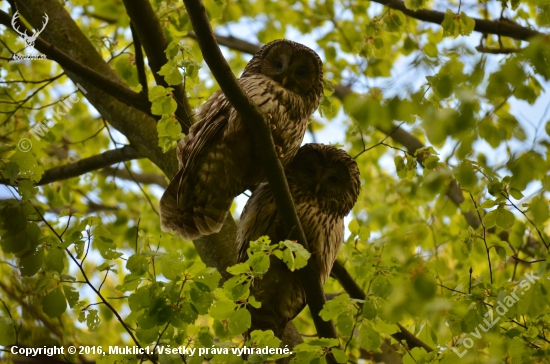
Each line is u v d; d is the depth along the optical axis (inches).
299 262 302.5
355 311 344.2
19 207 325.7
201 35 325.1
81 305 323.3
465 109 280.4
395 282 320.5
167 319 305.1
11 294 464.1
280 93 427.5
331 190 442.0
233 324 314.5
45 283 317.1
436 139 281.1
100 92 493.0
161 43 427.5
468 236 404.8
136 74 482.0
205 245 443.8
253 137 383.9
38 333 454.3
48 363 345.7
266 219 410.6
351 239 395.5
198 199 400.2
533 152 322.3
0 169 344.5
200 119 413.4
